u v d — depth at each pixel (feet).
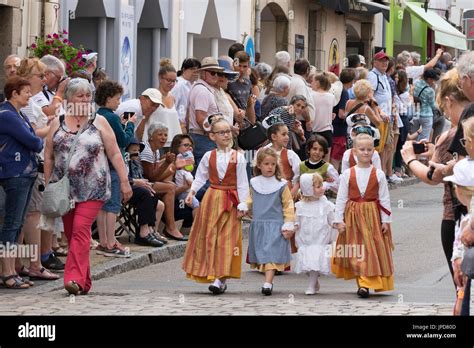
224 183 43.24
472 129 26.81
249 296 41.63
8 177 41.11
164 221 55.11
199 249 42.86
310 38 115.85
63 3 66.80
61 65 46.01
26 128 41.14
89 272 40.91
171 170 54.49
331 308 37.93
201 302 39.42
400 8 131.34
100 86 47.75
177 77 62.08
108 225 49.26
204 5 84.94
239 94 61.21
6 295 39.88
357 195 42.73
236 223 42.98
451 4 157.07
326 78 70.59
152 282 45.29
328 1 110.01
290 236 42.55
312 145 49.34
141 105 55.16
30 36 64.08
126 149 52.95
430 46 145.07
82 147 40.57
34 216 43.27
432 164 29.43
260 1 98.58
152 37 79.97
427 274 47.65
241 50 62.23
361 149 42.93
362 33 131.54
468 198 27.12
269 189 43.11
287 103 64.18
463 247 26.89
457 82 30.22
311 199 43.19
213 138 43.62
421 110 87.51
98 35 72.43
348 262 42.47
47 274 43.47
